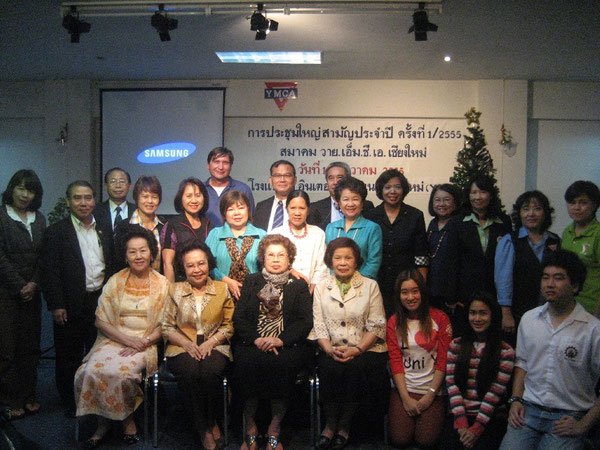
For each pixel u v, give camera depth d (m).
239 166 6.50
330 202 4.13
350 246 3.11
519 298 3.22
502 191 6.33
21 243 3.48
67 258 3.51
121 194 4.16
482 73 6.00
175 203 3.65
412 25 4.09
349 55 5.30
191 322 3.15
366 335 3.07
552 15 4.14
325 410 3.04
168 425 3.35
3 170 6.65
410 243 3.55
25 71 6.06
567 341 2.49
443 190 3.68
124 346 3.20
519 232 3.26
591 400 2.50
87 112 6.47
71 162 6.49
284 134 6.46
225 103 6.44
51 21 4.38
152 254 3.31
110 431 3.24
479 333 2.84
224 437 3.09
